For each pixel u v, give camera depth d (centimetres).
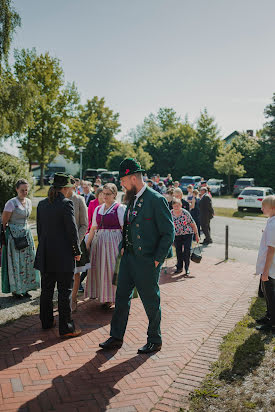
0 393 274
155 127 7306
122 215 450
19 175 1262
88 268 455
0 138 1678
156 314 347
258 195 1884
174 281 631
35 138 2898
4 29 1503
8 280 508
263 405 261
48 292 393
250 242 1076
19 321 429
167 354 347
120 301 354
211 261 808
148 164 4309
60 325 379
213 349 360
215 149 4062
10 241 507
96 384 290
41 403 263
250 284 615
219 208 2141
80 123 3084
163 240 325
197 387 289
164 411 258
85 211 452
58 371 310
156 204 327
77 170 5419
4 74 1861
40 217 377
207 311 475
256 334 391
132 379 299
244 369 314
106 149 5066
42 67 2752
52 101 2842
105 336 387
